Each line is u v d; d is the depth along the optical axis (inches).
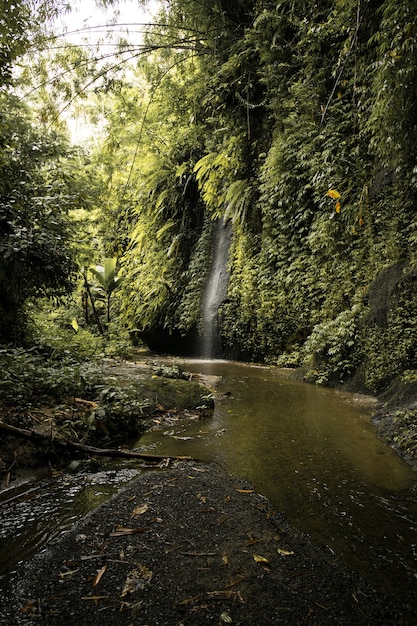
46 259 212.2
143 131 480.7
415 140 200.2
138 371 221.1
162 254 470.9
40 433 114.8
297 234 309.3
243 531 78.9
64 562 68.4
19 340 218.7
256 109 382.0
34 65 322.7
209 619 56.5
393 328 202.1
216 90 379.9
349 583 64.9
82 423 129.0
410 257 207.9
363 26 237.1
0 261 198.5
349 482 102.8
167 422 153.2
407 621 57.3
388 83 190.2
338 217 269.0
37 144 273.1
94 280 498.9
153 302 444.8
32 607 58.3
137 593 61.3
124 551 71.7
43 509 87.5
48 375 155.3
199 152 451.8
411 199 214.7
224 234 411.8
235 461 116.3
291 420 159.2
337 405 184.9
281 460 117.3
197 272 419.5
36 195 242.1
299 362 289.9
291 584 64.1
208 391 184.7
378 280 224.2
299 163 295.4
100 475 105.9
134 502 89.5
